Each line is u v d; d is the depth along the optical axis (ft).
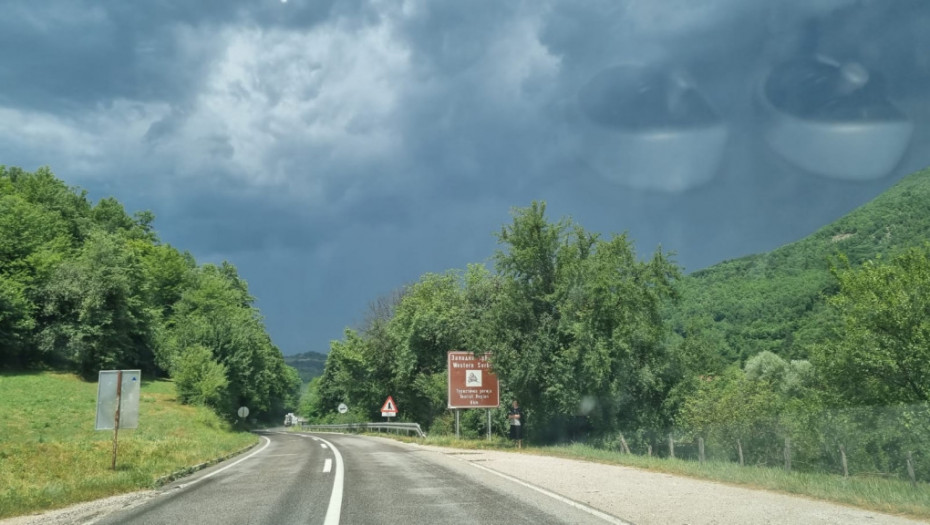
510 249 94.53
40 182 271.08
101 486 40.42
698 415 91.09
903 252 78.13
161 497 37.01
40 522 28.89
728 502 30.89
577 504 30.66
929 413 63.87
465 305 133.28
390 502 32.07
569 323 85.61
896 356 70.74
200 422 142.00
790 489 34.73
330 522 26.63
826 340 79.92
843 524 24.84
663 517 26.78
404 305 163.43
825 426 70.38
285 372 344.49
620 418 88.99
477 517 27.32
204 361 172.76
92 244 211.00
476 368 102.83
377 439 124.06
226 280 321.11
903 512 27.63
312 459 63.31
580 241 95.96
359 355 187.62
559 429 92.22
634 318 85.35
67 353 178.09
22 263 188.24
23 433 100.42
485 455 67.31
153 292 276.21
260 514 29.12
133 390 56.18
